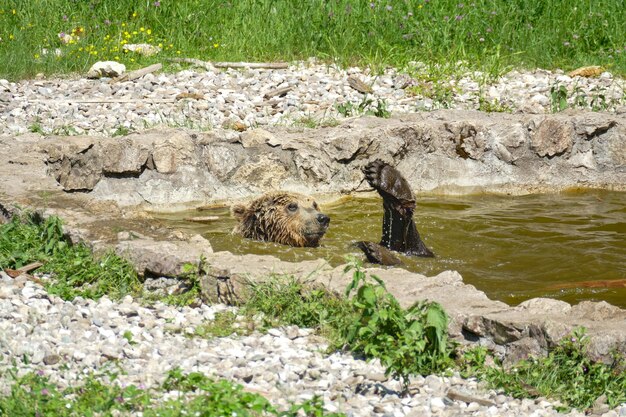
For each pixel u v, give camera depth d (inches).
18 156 751.1
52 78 1078.4
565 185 917.2
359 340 448.8
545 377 427.2
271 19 1257.4
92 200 644.7
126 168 807.1
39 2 1245.1
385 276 513.3
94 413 366.0
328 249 687.1
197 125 911.7
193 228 741.3
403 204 648.4
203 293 516.1
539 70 1186.0
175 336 464.4
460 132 897.5
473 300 482.9
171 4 1269.7
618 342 429.1
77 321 471.5
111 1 1268.5
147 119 922.7
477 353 440.5
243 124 898.7
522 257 672.4
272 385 407.2
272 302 492.4
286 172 852.0
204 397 378.9
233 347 451.8
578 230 750.5
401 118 919.7
